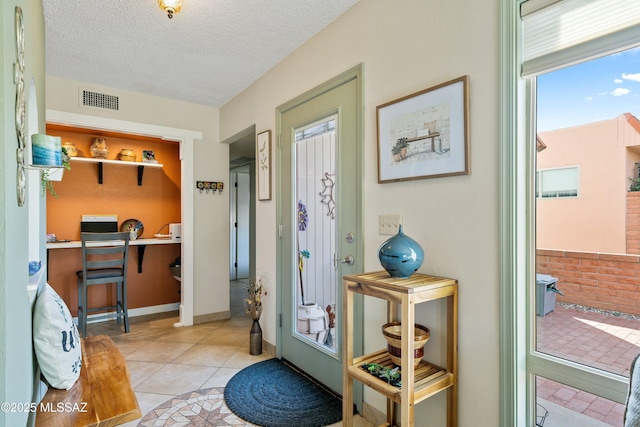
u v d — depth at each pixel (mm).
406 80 1762
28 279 1324
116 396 1410
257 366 2693
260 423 1961
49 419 1242
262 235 3113
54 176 2307
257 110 3188
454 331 1521
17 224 952
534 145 1379
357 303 2066
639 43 1097
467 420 1492
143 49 2623
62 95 3129
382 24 1901
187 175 3764
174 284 4406
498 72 1388
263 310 3080
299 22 2277
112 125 3355
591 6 1186
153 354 2938
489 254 1423
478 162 1457
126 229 4113
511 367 1353
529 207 1385
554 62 1265
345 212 2176
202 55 2725
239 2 2051
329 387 2316
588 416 1266
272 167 2959
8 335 801
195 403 2162
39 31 1850
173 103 3701
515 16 1348
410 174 1725
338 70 2215
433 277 1587
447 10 1575
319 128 2416
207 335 3416
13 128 889
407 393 1348
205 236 3881
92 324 3754
